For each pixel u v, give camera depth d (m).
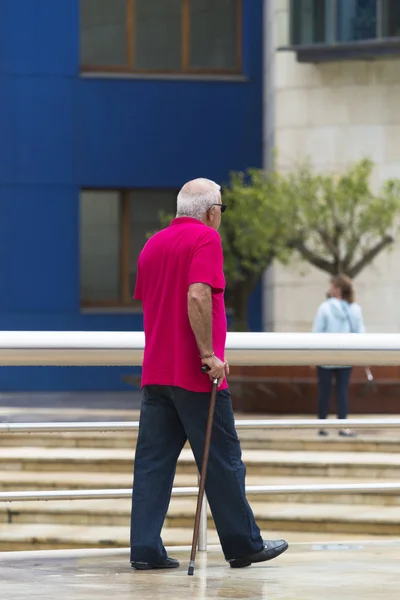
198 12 49.50
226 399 12.01
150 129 49.00
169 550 13.63
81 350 12.58
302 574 12.01
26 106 48.41
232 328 40.25
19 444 28.91
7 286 48.22
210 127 49.28
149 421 12.22
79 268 48.72
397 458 26.39
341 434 29.22
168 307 12.02
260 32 49.50
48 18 48.50
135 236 49.59
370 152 45.25
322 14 44.81
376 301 44.53
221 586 11.34
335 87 45.41
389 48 44.06
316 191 38.66
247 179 49.31
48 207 48.47
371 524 21.75
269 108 47.81
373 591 11.09
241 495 12.07
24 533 21.67
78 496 12.58
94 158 48.69
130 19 49.19
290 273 45.41
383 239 38.84
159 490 12.23
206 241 11.77
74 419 33.69
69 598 10.77
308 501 23.73
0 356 12.51
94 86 48.78
